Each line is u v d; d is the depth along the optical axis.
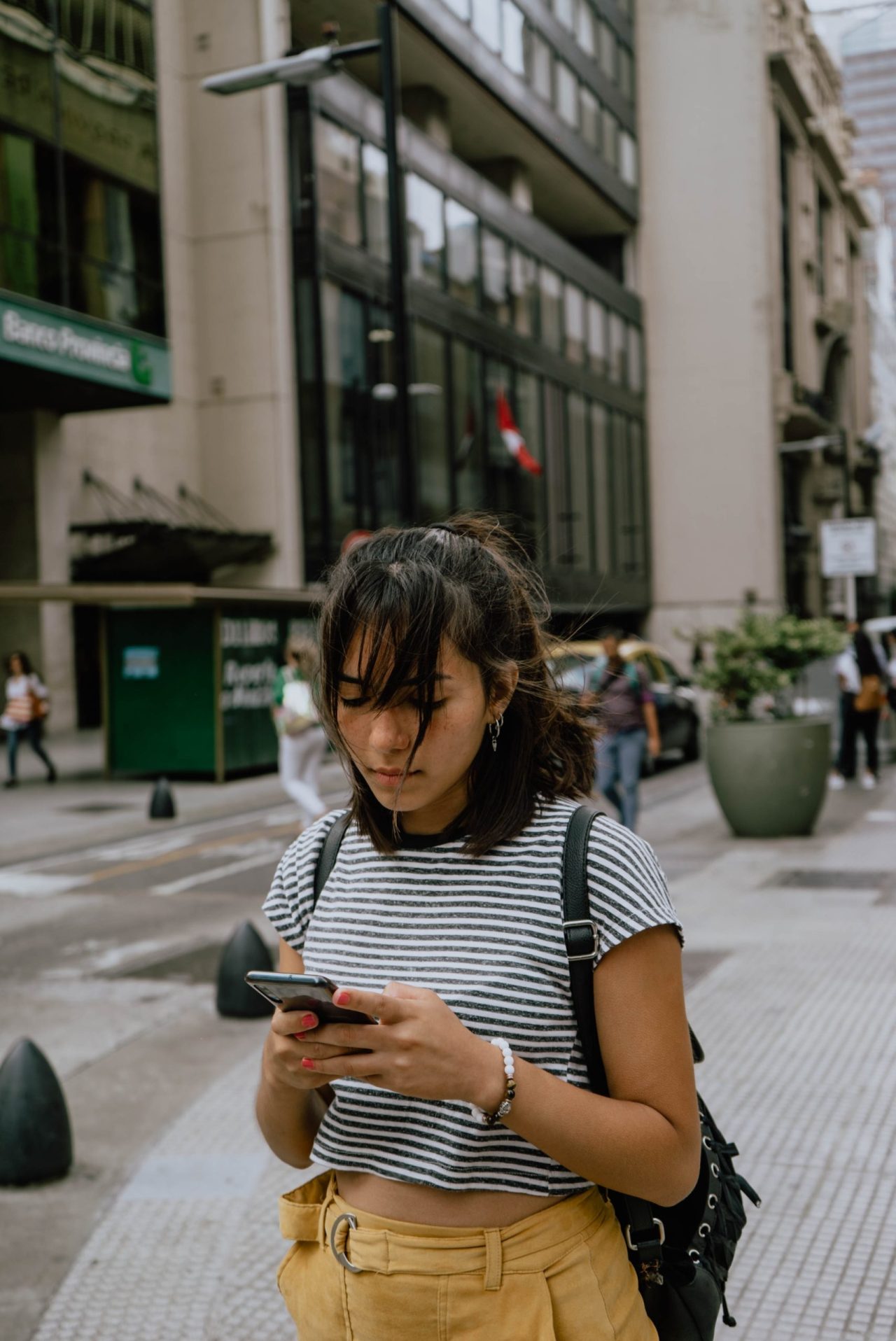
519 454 27.53
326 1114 1.53
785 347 44.00
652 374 40.50
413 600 1.38
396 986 1.33
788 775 9.95
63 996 6.29
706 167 39.84
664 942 1.43
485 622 1.44
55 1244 3.58
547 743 1.55
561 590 32.38
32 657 21.84
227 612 16.69
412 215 25.31
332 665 1.41
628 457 38.50
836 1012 5.25
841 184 54.47
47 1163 4.02
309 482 22.83
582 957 1.41
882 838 9.91
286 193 22.92
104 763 17.06
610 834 1.46
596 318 35.94
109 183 19.06
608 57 37.41
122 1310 3.16
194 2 23.08
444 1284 1.41
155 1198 3.86
